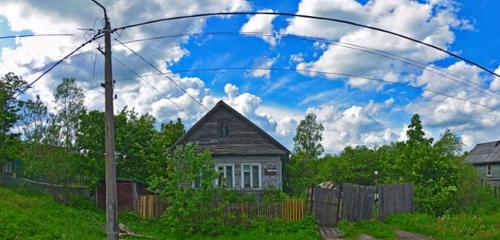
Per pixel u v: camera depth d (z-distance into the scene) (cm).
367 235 2500
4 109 3659
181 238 2486
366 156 5684
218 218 2614
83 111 3503
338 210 2741
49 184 3178
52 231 2105
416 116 3622
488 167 7038
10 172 4162
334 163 5628
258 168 3812
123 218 2820
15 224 2081
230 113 3906
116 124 3788
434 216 3062
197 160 2642
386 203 2864
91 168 3341
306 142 7225
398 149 3950
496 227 2695
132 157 3756
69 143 3331
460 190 3512
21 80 3788
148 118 4019
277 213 2698
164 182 2750
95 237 2167
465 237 2494
